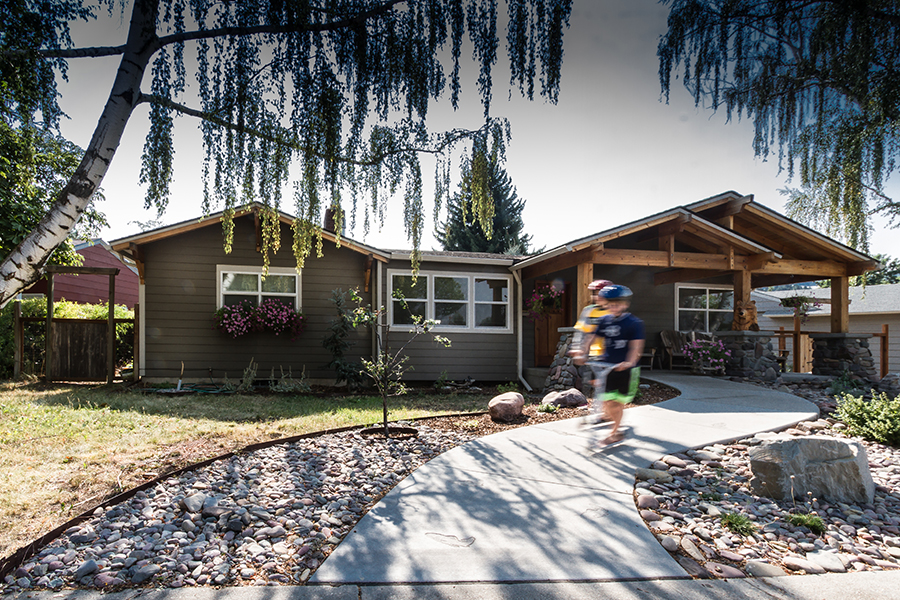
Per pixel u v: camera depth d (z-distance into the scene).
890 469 4.55
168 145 4.33
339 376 10.81
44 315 12.38
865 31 4.76
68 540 3.02
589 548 2.85
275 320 10.92
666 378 10.16
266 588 2.45
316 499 3.79
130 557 2.81
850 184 5.85
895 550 2.94
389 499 3.65
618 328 4.79
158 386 10.37
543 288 12.98
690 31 5.31
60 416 6.54
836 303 11.86
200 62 4.26
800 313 14.02
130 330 13.74
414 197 5.59
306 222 5.08
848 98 5.38
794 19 5.05
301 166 4.84
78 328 10.84
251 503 3.69
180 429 6.02
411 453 5.14
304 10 4.20
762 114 5.61
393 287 12.12
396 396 10.14
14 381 11.05
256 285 11.41
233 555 2.87
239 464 4.65
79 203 3.95
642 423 5.96
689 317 13.52
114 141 4.04
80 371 10.81
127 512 3.46
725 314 13.81
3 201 11.05
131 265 11.59
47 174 11.41
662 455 4.71
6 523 3.24
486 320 12.71
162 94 4.21
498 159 5.58
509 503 3.55
